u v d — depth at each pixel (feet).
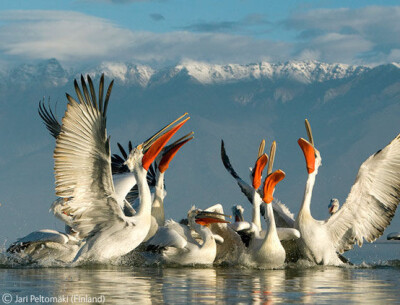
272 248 48.49
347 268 50.44
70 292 34.24
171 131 49.08
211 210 51.31
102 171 45.52
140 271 44.96
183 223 52.85
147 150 49.60
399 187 52.19
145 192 48.49
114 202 46.55
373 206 52.44
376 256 68.80
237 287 37.22
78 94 44.70
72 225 49.47
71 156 45.19
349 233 52.85
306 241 51.42
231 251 50.67
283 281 40.34
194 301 32.27
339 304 31.81
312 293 35.24
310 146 51.98
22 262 48.49
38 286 36.32
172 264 49.47
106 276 41.34
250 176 55.01
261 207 56.29
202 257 49.29
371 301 32.76
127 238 47.39
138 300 32.32
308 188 51.98
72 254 49.44
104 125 44.57
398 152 51.96
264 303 31.96
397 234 52.37
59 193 45.09
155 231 51.24
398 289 36.96
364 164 51.52
